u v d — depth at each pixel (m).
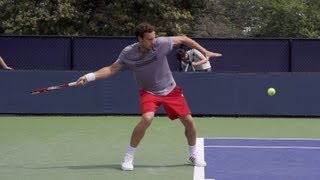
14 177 6.18
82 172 6.44
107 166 6.80
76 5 22.62
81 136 9.41
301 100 12.27
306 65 13.57
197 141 8.87
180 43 6.56
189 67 12.60
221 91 12.30
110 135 9.52
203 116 12.39
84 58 13.55
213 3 28.45
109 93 12.35
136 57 6.39
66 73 12.30
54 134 9.64
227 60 13.64
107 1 22.95
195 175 6.27
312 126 10.96
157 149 8.05
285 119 12.02
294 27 28.97
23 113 12.35
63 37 13.51
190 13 24.27
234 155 7.60
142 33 6.16
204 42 13.61
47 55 13.55
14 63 13.56
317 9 29.33
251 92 12.31
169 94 6.57
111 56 13.55
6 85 12.30
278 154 7.71
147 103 6.50
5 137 9.29
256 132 10.10
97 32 22.47
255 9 31.02
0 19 22.50
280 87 12.27
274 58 13.60
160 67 6.48
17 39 13.51
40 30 21.97
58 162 7.07
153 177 6.17
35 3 22.20
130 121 11.45
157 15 22.70
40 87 12.28
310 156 7.55
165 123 10.99
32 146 8.37
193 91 12.30
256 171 6.52
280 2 29.17
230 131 10.20
